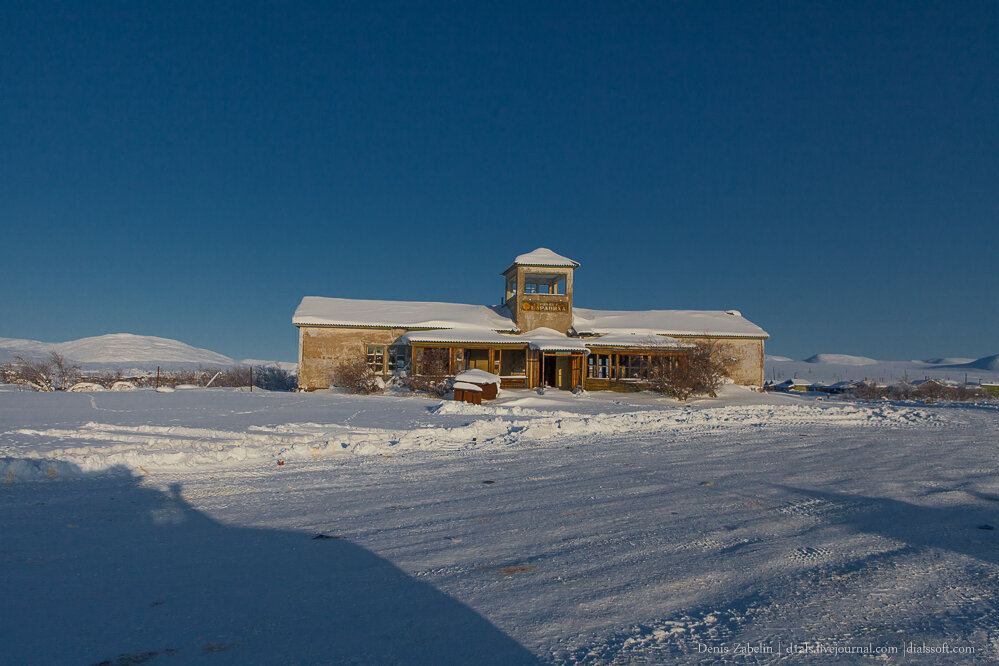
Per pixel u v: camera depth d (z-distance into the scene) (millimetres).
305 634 3521
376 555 5016
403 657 3242
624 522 6102
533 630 3572
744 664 3139
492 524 6023
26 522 5977
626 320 39875
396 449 11188
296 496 7258
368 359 34250
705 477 8609
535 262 37094
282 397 24234
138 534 5613
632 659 3201
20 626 3619
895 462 10062
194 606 3938
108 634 3520
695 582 4375
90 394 24438
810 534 5656
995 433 14789
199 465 9172
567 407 23859
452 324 35688
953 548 5211
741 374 38156
